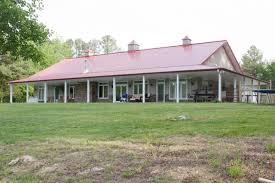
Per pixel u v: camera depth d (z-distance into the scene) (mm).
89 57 37844
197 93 26125
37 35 13289
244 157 4285
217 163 4090
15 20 12258
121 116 10531
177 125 7625
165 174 3965
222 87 29781
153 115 10555
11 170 4812
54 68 37688
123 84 31203
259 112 10648
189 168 4070
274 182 3447
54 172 4539
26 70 45875
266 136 5711
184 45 31703
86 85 33500
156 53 31875
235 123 7621
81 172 4418
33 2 14039
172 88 28578
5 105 21109
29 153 5477
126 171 4211
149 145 5398
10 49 12930
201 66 24672
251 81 30969
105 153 5066
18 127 8633
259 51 63062
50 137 6758
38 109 15742
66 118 10406
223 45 29562
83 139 6289
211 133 6230
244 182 3564
